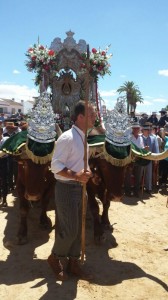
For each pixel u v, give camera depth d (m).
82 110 4.38
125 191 10.09
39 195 5.63
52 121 5.68
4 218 7.52
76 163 4.39
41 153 5.37
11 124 9.98
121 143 5.71
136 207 8.90
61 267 4.85
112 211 8.33
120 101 6.05
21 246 6.00
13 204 8.68
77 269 4.87
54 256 4.83
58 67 10.00
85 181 4.16
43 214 6.94
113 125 5.84
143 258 5.64
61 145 4.28
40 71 9.80
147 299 4.41
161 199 10.01
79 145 4.39
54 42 10.02
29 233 6.61
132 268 5.25
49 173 6.45
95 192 6.29
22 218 6.21
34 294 4.42
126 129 5.85
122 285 4.72
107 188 5.93
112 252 5.83
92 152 5.93
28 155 5.41
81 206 4.55
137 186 9.98
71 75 10.17
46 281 4.75
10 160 9.74
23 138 5.90
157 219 7.95
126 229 7.07
